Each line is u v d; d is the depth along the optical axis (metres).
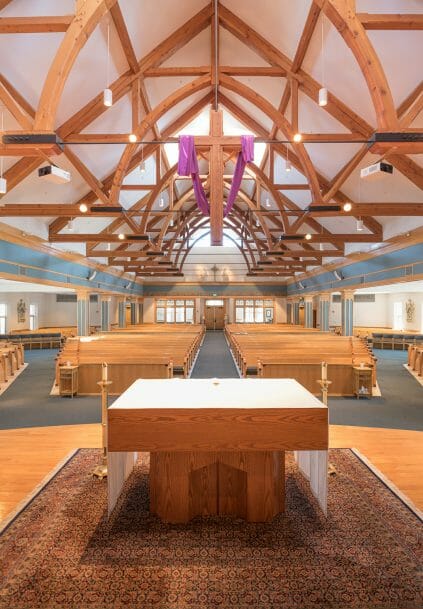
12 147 4.41
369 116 6.40
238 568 2.41
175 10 6.29
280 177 11.86
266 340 9.11
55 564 2.46
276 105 8.31
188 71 7.00
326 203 7.39
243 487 2.97
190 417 2.61
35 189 8.29
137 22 5.95
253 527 2.85
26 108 5.76
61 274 11.15
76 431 5.17
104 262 15.16
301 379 7.94
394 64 5.43
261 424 2.62
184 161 5.91
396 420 6.11
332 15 4.34
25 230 8.88
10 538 2.73
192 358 11.01
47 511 3.08
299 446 2.63
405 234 8.84
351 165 7.00
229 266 26.39
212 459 2.90
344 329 13.34
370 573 2.36
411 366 11.19
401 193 8.50
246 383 3.48
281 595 2.19
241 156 6.17
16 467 4.00
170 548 2.61
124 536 2.74
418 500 3.33
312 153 8.98
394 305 20.39
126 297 20.75
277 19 6.20
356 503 3.19
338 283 14.13
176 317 26.47
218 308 26.66
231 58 7.80
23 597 2.19
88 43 5.59
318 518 2.96
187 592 2.22
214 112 5.88
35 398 7.49
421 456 4.31
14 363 10.47
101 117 7.23
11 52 5.19
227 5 6.70
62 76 4.34
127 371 7.94
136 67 6.59
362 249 11.70
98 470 3.71
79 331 13.02
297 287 22.08
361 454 4.29
